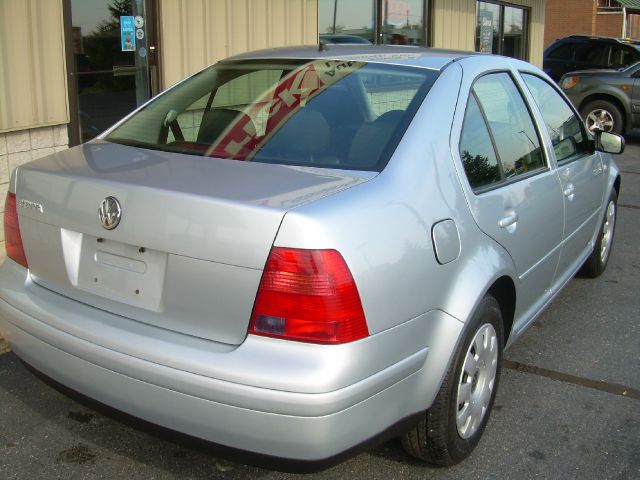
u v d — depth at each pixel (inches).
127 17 255.6
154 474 114.9
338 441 88.2
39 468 115.2
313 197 91.4
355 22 378.0
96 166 107.3
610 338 173.8
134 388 93.2
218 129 120.7
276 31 308.5
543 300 154.8
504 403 140.7
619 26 1464.1
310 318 85.7
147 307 95.0
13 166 209.8
